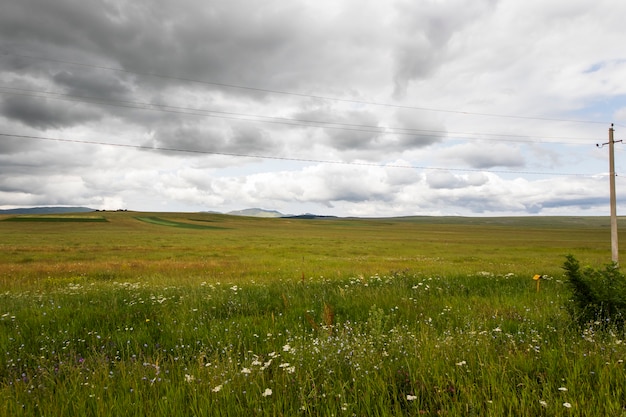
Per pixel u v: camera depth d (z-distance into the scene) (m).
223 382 3.51
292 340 5.15
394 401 3.26
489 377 3.54
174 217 190.88
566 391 3.19
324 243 64.69
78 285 12.62
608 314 5.77
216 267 23.08
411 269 19.12
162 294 9.54
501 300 8.59
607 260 33.44
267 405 3.15
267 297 8.96
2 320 6.82
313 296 9.06
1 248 43.00
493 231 155.50
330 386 3.44
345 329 5.66
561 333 5.15
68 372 4.29
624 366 3.69
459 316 6.77
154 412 3.15
